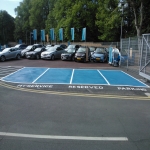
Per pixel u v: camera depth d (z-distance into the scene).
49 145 3.69
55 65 17.17
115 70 14.88
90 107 6.08
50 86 9.08
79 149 3.56
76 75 12.27
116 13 29.45
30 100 6.77
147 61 11.01
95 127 4.57
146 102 6.78
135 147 3.66
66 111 5.67
